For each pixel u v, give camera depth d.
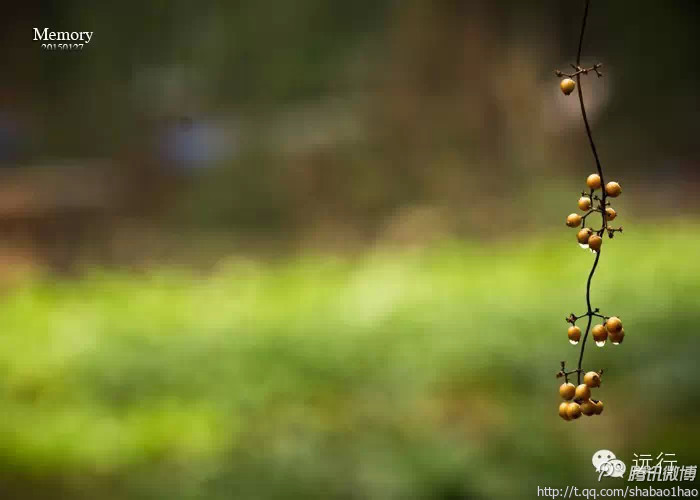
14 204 5.79
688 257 3.69
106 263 5.09
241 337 2.87
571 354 2.48
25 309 3.51
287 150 6.63
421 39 6.57
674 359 2.31
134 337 2.92
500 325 2.82
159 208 6.47
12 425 2.18
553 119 6.22
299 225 6.16
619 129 6.89
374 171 6.26
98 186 6.42
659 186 6.25
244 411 2.24
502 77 6.27
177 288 4.04
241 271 4.39
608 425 2.01
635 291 3.14
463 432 1.95
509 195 5.68
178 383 2.48
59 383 2.50
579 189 5.50
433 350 2.57
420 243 5.02
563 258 3.92
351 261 4.62
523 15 6.65
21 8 6.87
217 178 6.58
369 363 2.56
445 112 6.34
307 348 2.69
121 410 2.31
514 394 2.29
